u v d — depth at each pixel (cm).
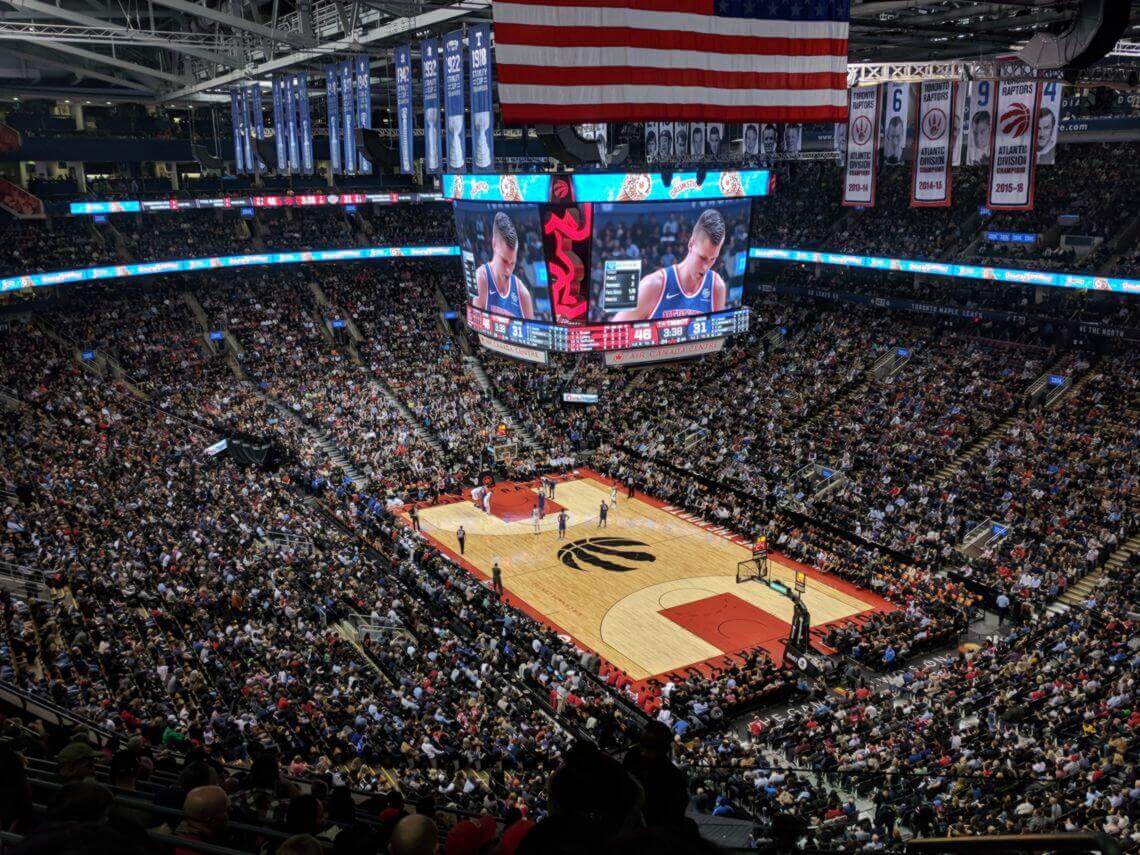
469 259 3512
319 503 4531
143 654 2481
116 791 781
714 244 3191
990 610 3528
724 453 4903
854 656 3256
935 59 3616
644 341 3198
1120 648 2769
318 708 2391
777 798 2164
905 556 3884
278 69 4488
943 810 2025
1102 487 3862
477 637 3319
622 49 1540
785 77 1666
